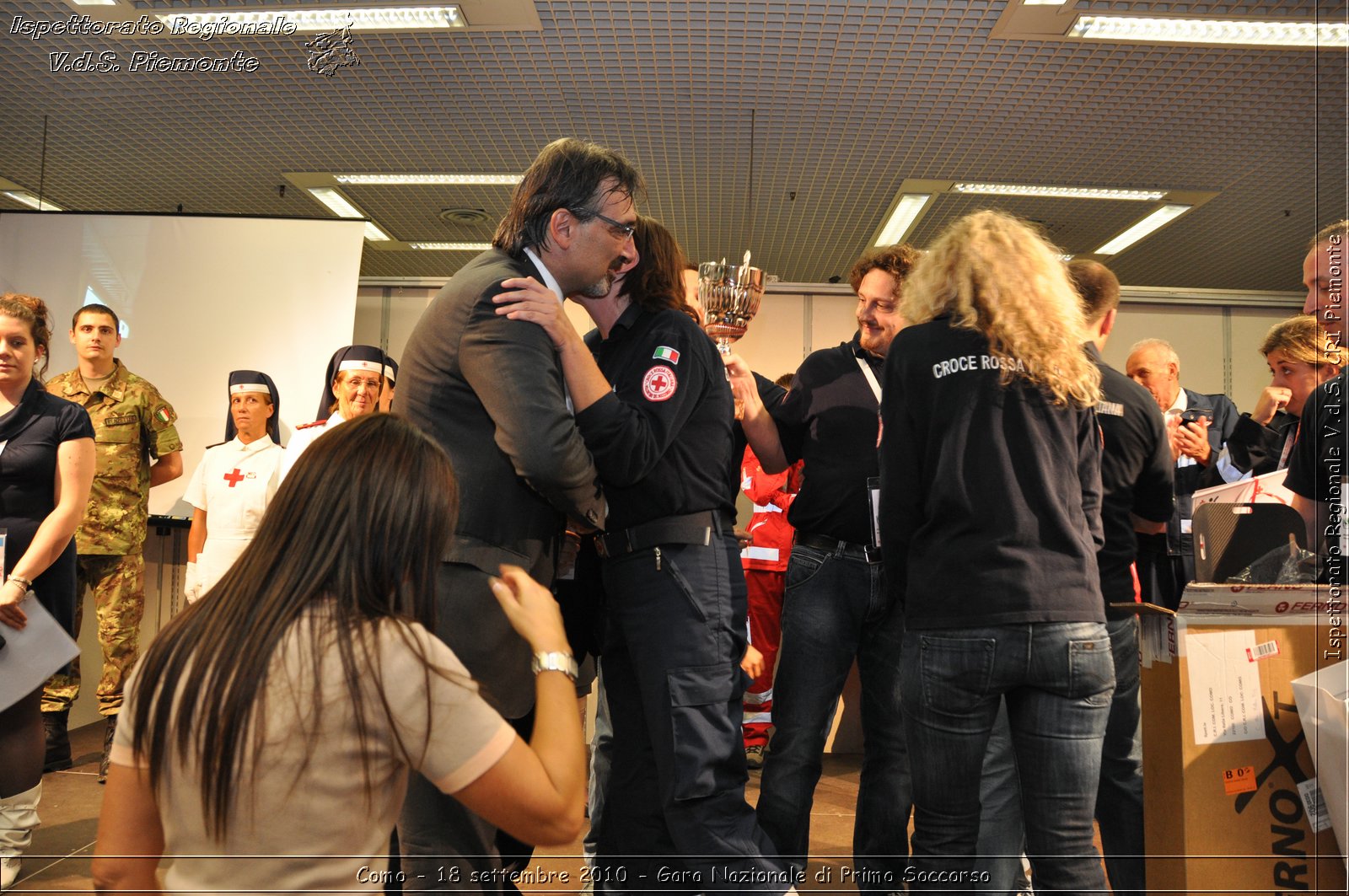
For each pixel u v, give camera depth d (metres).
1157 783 1.91
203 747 0.98
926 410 1.68
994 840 2.00
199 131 5.73
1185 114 5.30
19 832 2.42
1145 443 1.97
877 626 2.22
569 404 1.61
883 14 4.36
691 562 1.75
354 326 4.54
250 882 0.99
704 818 1.69
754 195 6.57
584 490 1.53
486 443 1.52
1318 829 1.81
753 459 3.85
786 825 2.15
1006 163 5.98
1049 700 1.58
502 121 5.55
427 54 4.80
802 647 2.19
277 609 1.04
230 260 4.56
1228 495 2.05
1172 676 1.86
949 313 1.74
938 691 1.62
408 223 7.32
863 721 2.26
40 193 6.73
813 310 4.54
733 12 4.39
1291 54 4.64
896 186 6.41
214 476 3.59
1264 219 6.92
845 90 5.08
